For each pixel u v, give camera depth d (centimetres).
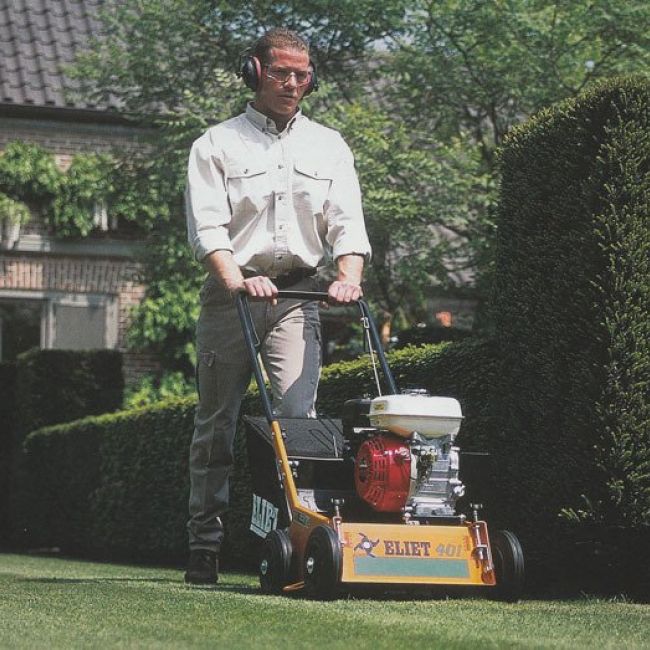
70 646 596
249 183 957
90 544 2114
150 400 2978
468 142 2225
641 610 852
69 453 2220
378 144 2077
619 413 984
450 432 827
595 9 1992
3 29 3244
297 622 687
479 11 2012
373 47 2261
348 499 877
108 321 3114
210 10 2227
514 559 833
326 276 2680
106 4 2566
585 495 1000
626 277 997
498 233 1118
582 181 1024
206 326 988
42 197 3078
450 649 595
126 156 2550
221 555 1631
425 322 2486
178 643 606
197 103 2167
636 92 1020
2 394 2636
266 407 877
